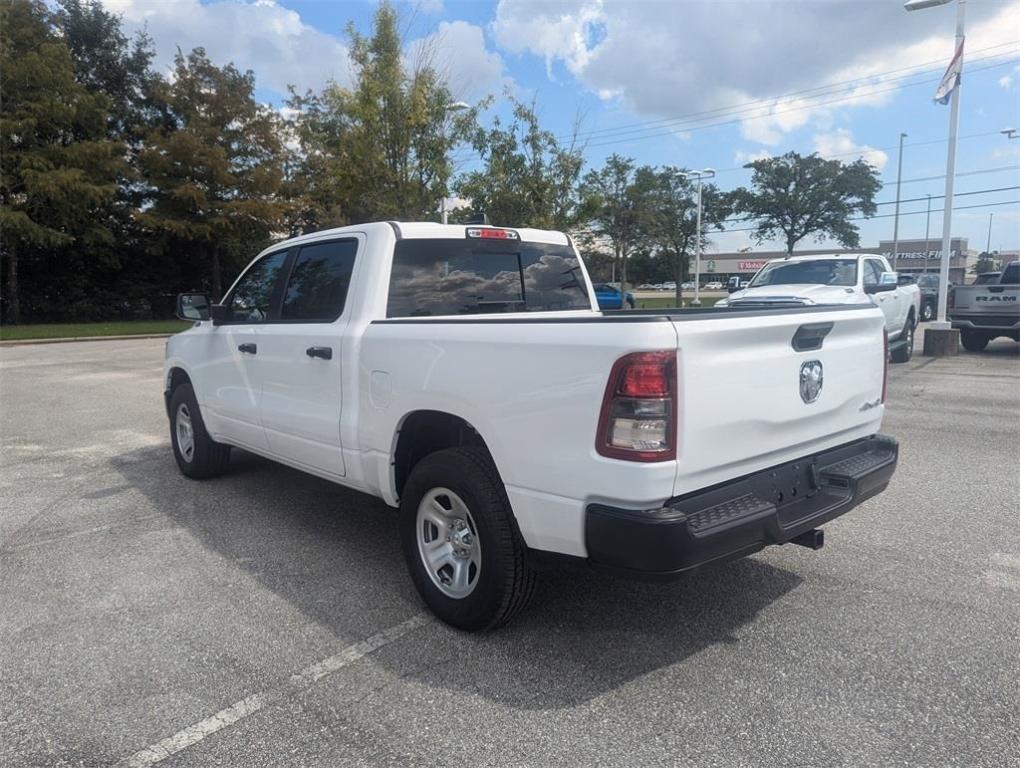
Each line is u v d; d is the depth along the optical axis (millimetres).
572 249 5496
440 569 3801
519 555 3414
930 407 9539
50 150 29016
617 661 3375
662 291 78312
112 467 7098
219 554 4777
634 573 2936
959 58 14852
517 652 3469
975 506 5535
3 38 28281
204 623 3811
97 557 4750
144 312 37875
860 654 3400
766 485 3391
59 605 4047
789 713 2945
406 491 3861
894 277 12336
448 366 3551
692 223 45812
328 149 25406
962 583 4164
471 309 4773
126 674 3320
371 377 4070
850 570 4367
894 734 2799
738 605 3924
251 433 5402
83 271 35844
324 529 5242
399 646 3549
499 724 2908
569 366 3012
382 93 16547
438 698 3096
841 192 50594
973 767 2607
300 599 4090
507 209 18234
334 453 4449
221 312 5660
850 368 3855
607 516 2918
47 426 9211
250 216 34031
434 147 16875
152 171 33250
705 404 2986
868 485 3750
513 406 3238
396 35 16578
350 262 4551
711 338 2988
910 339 14734
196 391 6125
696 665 3328
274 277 5277
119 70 36531
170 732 2887
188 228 33312
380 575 4418
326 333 4438
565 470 3049
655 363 2828
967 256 98500
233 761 2707
